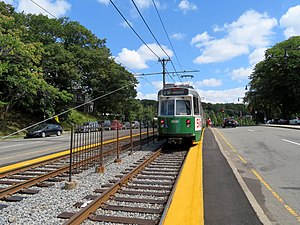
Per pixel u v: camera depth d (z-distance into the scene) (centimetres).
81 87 5088
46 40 4162
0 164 1112
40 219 497
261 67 5822
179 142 1591
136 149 1539
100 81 5272
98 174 887
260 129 3148
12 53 2644
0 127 3136
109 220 491
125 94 5934
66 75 4131
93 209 533
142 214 529
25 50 2798
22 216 515
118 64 5681
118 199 613
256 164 1017
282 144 1572
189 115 1473
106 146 1661
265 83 5862
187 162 1055
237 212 516
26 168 1004
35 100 3612
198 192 639
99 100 5875
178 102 1495
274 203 579
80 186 733
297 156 1154
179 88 1505
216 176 814
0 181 820
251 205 555
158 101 1549
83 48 4906
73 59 4259
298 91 5469
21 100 3388
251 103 7681
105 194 602
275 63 5434
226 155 1241
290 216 506
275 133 2398
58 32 4631
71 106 4559
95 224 480
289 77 5334
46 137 2905
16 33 2905
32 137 2828
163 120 1490
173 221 468
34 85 3066
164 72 3225
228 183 730
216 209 532
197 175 820
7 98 3259
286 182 748
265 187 702
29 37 3569
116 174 888
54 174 865
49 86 3391
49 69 3928
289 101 5866
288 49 5378
